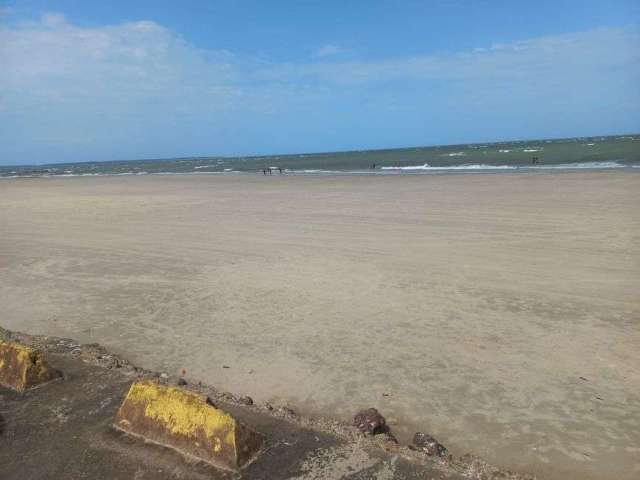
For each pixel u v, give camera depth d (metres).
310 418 3.89
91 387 4.14
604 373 4.84
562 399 4.43
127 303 7.47
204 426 3.18
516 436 3.93
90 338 6.18
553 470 3.53
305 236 11.79
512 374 4.89
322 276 8.41
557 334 5.75
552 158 39.44
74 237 12.97
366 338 5.86
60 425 3.56
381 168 41.31
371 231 12.04
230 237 12.08
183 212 17.17
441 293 7.30
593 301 6.72
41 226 15.07
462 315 6.43
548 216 12.79
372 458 3.09
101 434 3.42
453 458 3.43
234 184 29.84
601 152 43.03
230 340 5.96
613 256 8.80
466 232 11.38
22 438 3.41
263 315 6.73
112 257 10.48
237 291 7.81
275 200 19.72
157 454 3.18
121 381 4.27
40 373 4.23
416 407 4.39
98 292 8.06
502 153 55.81
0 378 4.25
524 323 6.09
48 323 6.76
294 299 7.32
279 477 2.91
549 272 8.07
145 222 15.14
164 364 5.39
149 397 3.47
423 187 21.92
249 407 3.84
